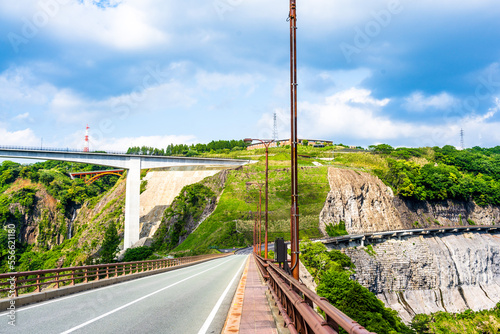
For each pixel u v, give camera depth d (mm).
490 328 122562
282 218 160125
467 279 148750
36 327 10234
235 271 38500
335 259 103188
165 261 42344
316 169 190375
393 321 57281
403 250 140750
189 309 13648
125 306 14320
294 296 8102
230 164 168000
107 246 155875
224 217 169500
